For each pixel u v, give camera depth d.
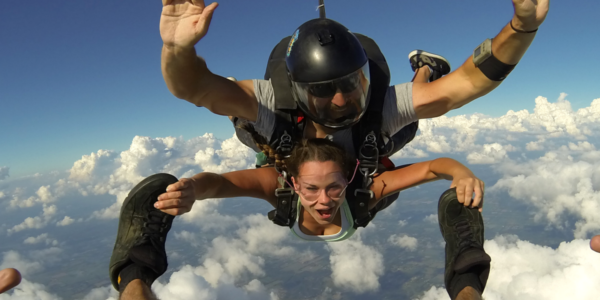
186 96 1.02
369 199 1.24
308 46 1.07
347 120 1.13
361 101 1.11
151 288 1.01
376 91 1.18
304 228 1.32
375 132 1.19
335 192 1.16
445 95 1.14
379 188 1.28
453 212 1.10
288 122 1.17
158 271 1.04
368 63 1.13
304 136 1.23
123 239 1.06
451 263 1.05
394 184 1.27
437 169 1.17
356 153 1.24
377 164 1.22
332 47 1.06
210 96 1.05
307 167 1.14
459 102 1.15
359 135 1.20
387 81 1.20
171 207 0.96
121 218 1.08
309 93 1.08
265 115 1.16
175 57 0.89
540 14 0.89
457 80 1.12
